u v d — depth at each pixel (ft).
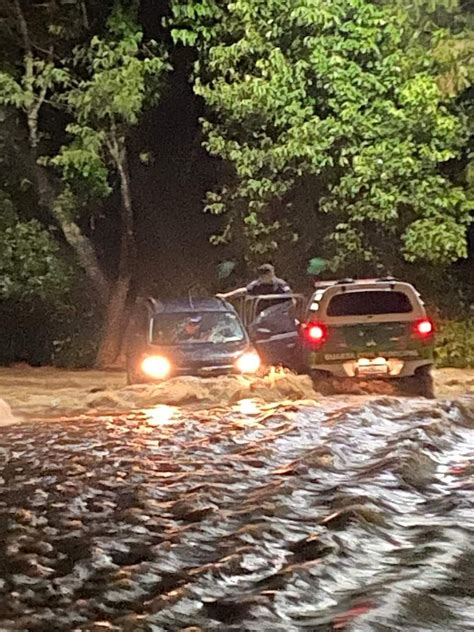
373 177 75.25
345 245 78.59
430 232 76.33
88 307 91.45
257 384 54.70
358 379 56.24
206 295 88.28
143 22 83.61
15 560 25.12
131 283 91.56
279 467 34.04
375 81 75.25
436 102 74.69
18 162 85.56
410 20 75.92
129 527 27.45
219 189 84.28
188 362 56.85
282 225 80.23
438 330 80.53
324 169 77.77
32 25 81.97
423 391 56.95
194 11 76.69
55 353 91.04
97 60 79.00
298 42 76.28
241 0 75.36
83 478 33.24
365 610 20.31
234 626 20.17
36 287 87.10
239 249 82.94
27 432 43.73
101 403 55.42
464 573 22.62
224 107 76.64
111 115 80.33
